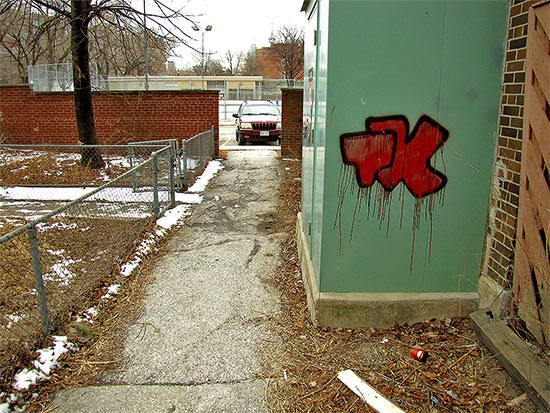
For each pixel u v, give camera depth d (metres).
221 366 3.02
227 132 21.72
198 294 4.13
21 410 2.60
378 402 2.58
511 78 2.88
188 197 7.90
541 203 2.58
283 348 3.20
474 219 3.22
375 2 2.88
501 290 3.01
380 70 2.96
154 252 5.24
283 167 11.07
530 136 2.66
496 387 2.64
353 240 3.24
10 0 8.17
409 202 3.17
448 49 2.94
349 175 3.12
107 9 8.82
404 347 3.10
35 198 7.72
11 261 4.50
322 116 3.22
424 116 3.04
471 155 3.10
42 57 20.66
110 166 9.90
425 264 3.29
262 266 4.82
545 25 2.50
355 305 3.29
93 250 4.89
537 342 2.73
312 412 2.57
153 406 2.65
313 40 3.83
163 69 39.19
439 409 2.52
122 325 3.57
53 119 12.55
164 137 12.36
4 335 3.19
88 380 2.88
